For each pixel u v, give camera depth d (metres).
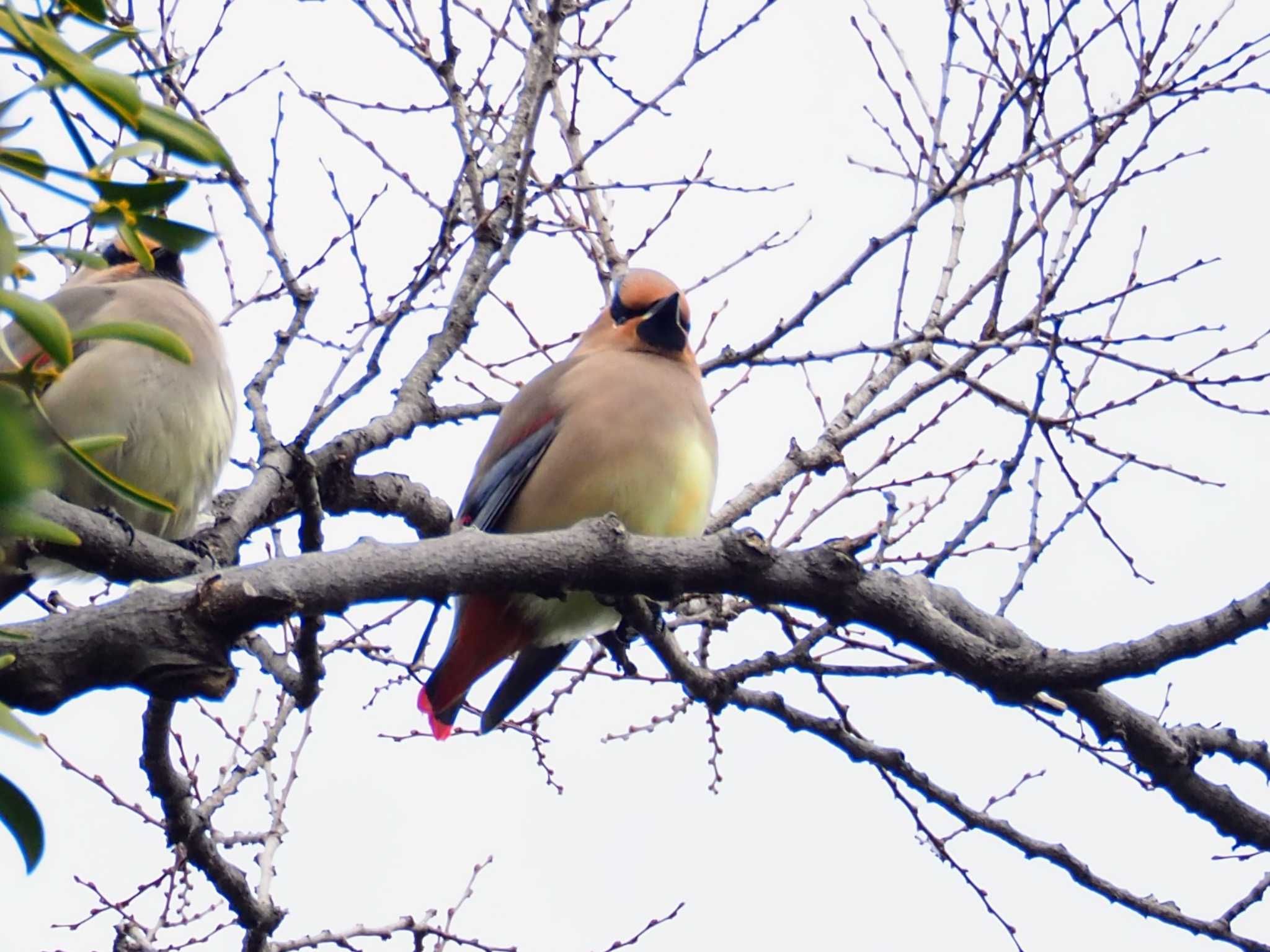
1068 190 11.29
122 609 6.20
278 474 9.11
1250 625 7.32
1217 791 8.79
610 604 8.94
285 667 7.92
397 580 6.80
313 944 9.91
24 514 4.70
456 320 10.52
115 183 4.51
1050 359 10.21
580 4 10.96
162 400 10.90
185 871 10.24
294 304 9.78
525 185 10.27
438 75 10.71
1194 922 9.29
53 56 4.25
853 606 7.30
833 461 10.74
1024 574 10.06
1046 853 9.44
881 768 9.58
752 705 9.42
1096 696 8.54
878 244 11.18
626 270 12.02
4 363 9.53
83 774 10.40
